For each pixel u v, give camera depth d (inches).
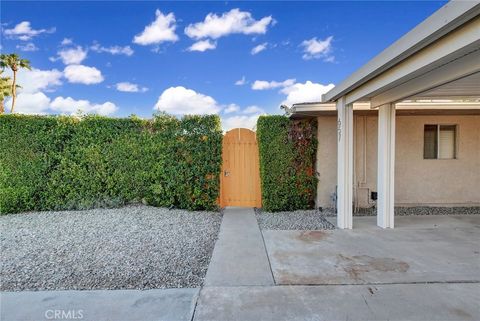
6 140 292.2
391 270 161.2
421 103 294.5
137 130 310.7
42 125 296.7
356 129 334.0
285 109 351.3
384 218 251.3
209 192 315.9
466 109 300.8
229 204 341.1
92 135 305.6
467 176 341.1
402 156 339.6
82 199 308.2
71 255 183.3
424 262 172.2
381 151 253.4
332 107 286.5
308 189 325.1
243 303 127.7
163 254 187.2
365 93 205.8
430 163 340.5
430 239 217.2
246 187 340.2
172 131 309.7
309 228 251.4
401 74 156.9
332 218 284.5
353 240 215.9
